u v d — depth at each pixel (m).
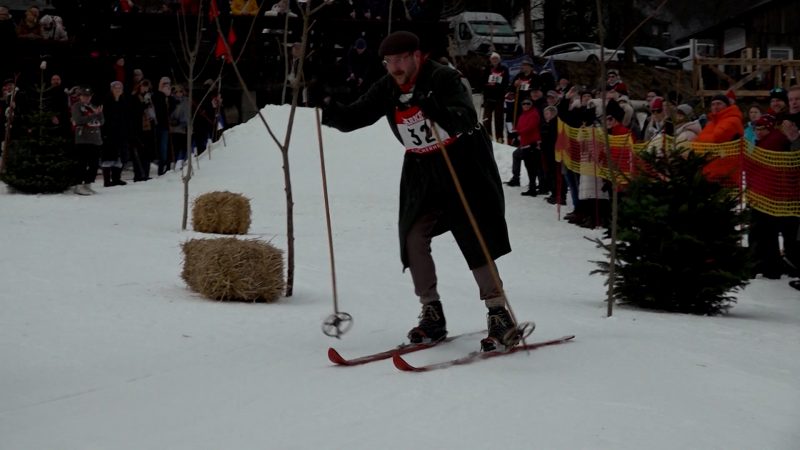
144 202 15.95
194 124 20.67
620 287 8.28
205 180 19.27
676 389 4.71
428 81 5.17
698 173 8.32
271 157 20.78
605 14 34.78
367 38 22.56
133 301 7.02
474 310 7.27
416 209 5.44
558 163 14.95
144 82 19.53
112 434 3.77
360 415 4.04
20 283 7.55
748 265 8.22
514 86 20.17
